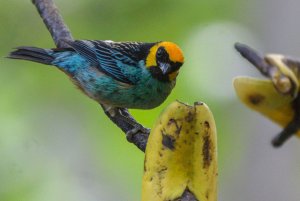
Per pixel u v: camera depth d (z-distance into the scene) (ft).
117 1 47.26
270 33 44.73
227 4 47.67
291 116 13.69
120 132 45.03
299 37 43.47
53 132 45.09
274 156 43.14
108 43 29.53
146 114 40.60
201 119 17.10
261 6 45.34
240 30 46.34
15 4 47.14
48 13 28.63
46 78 46.34
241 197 45.11
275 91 13.69
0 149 42.32
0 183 40.98
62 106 45.91
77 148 45.09
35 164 42.68
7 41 46.96
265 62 12.91
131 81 28.55
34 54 29.86
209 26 46.88
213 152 17.02
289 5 43.75
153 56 28.32
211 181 16.93
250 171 44.16
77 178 44.16
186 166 17.12
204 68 45.75
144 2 47.29
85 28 47.47
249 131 44.73
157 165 17.17
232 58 45.91
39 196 41.52
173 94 44.27
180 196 16.90
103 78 28.96
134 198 44.57
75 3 47.52
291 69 13.12
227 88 45.50
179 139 17.16
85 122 45.65
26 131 44.32
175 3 47.52
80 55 29.48
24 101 45.83
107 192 44.47
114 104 29.37
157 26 47.55
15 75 46.34
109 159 44.78
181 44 46.73
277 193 42.70
